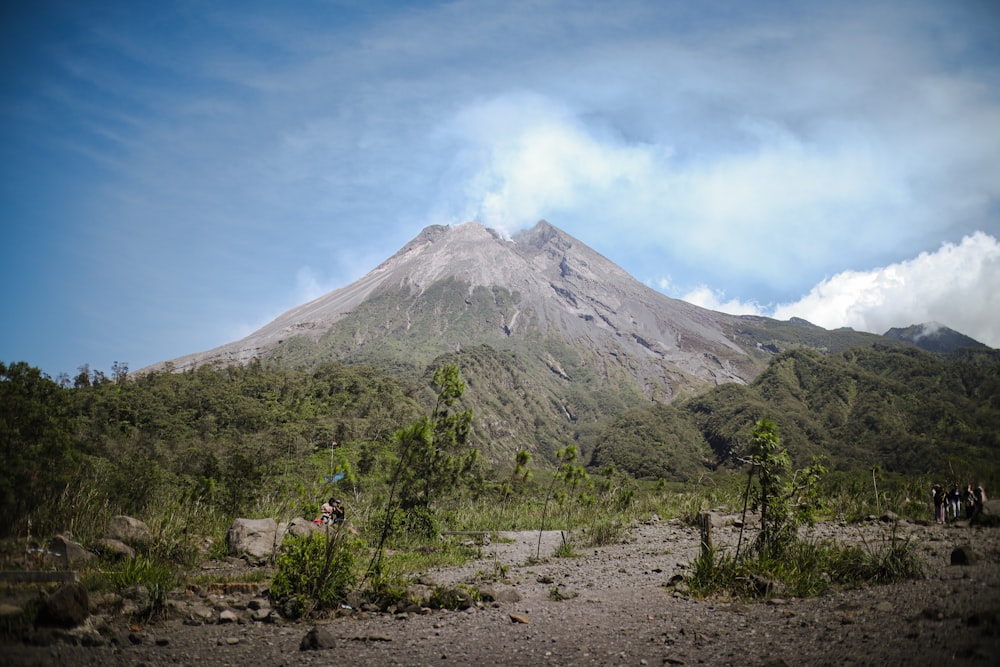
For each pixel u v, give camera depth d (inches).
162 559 520.1
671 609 360.5
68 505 550.0
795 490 462.9
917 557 439.8
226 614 346.0
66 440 591.5
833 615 305.4
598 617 350.3
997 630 242.7
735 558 438.6
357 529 754.8
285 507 872.9
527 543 812.0
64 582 327.3
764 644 264.5
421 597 394.9
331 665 265.4
